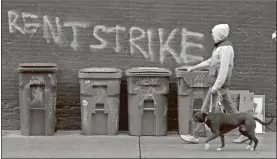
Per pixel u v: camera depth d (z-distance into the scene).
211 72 9.11
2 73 10.71
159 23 10.78
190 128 10.21
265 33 10.88
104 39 10.78
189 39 10.80
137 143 9.56
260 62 10.92
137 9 10.76
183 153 8.74
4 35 10.70
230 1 10.81
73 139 9.88
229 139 10.09
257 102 10.75
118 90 10.20
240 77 10.92
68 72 10.77
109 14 10.75
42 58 10.76
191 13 10.80
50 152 8.80
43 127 10.20
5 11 10.68
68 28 10.75
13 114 10.77
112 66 10.81
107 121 10.23
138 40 10.78
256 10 10.85
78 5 10.73
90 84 10.10
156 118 10.21
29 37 10.73
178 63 10.83
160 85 10.16
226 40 9.08
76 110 10.83
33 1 10.71
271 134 10.60
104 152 8.81
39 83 10.06
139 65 10.81
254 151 8.96
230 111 9.27
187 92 10.16
